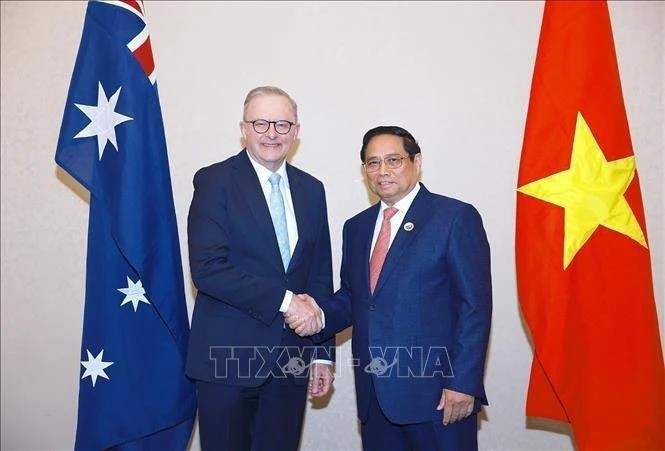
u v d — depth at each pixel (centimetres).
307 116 250
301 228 182
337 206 249
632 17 243
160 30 253
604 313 180
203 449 174
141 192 190
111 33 195
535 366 194
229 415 172
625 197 182
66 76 259
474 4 247
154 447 202
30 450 258
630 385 177
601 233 181
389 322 171
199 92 252
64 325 257
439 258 171
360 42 249
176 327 195
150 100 199
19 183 261
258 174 184
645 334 177
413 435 171
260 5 252
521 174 190
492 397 245
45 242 259
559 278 182
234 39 252
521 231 188
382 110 248
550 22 189
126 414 192
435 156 247
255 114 176
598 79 183
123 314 195
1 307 260
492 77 246
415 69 248
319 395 192
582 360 182
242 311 173
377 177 179
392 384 168
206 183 180
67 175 259
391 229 184
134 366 194
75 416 255
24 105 261
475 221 175
